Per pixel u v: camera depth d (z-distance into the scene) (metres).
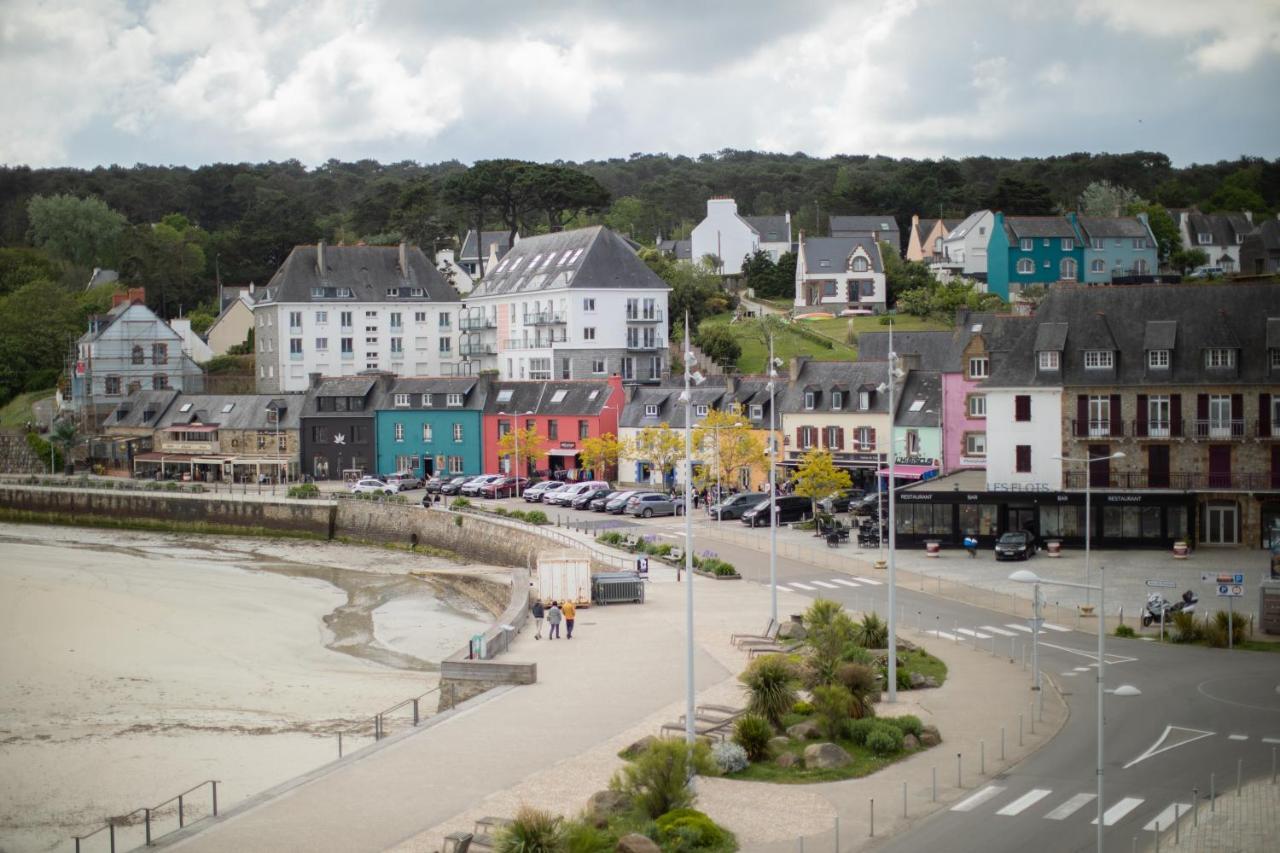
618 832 29.91
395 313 142.38
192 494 110.25
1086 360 72.50
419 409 117.44
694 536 79.88
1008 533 70.44
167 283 182.88
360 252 143.50
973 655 48.38
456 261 193.50
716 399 102.12
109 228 198.75
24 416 149.75
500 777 34.56
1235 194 192.25
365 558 92.62
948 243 171.38
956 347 102.56
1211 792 32.16
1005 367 74.31
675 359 135.38
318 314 138.62
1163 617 51.97
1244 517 70.00
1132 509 70.88
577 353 126.94
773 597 52.78
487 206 158.62
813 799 32.56
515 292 134.88
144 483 117.19
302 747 44.53
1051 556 70.25
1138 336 72.81
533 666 44.78
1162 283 81.62
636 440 99.31
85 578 79.75
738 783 33.94
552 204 156.62
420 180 185.38
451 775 34.84
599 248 128.88
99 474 132.38
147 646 60.91
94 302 165.38
